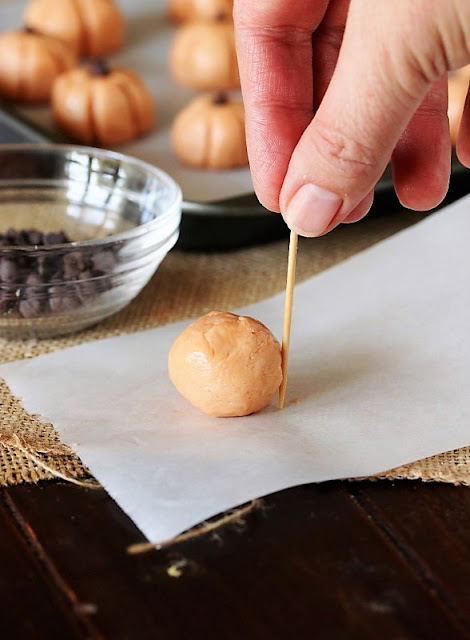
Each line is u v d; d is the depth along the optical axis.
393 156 0.36
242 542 0.32
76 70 0.54
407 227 0.47
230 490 0.33
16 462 0.34
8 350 0.39
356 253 0.45
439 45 0.29
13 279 0.38
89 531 0.32
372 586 0.31
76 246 0.38
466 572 0.31
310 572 0.31
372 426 0.35
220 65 0.59
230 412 0.35
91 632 0.30
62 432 0.35
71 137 0.54
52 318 0.39
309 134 0.31
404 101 0.30
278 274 0.44
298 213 0.32
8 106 0.52
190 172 0.51
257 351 0.35
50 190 0.45
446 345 0.39
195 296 0.43
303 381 0.37
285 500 0.33
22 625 0.30
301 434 0.35
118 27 0.64
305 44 0.35
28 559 0.31
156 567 0.31
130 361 0.38
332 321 0.40
